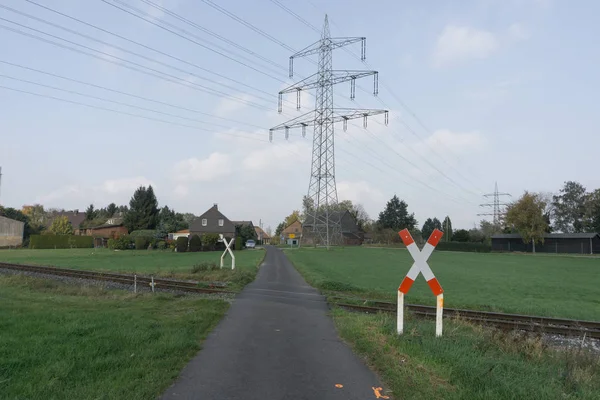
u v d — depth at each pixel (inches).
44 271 1054.4
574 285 1036.5
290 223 5885.8
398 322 315.9
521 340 324.5
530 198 3100.4
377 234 4232.3
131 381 216.1
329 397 208.5
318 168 2401.6
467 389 204.8
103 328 333.4
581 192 3996.1
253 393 212.4
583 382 228.1
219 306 531.5
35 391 195.3
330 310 540.7
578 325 490.0
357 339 331.3
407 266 1472.7
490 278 1162.0
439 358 251.1
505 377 221.0
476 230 4534.9
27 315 382.6
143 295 639.8
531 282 1084.5
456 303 689.0
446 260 2010.3
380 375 244.4
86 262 1403.8
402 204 4931.1
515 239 3356.3
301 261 1628.9
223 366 260.1
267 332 377.1
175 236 3319.4
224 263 1400.1
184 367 256.1
